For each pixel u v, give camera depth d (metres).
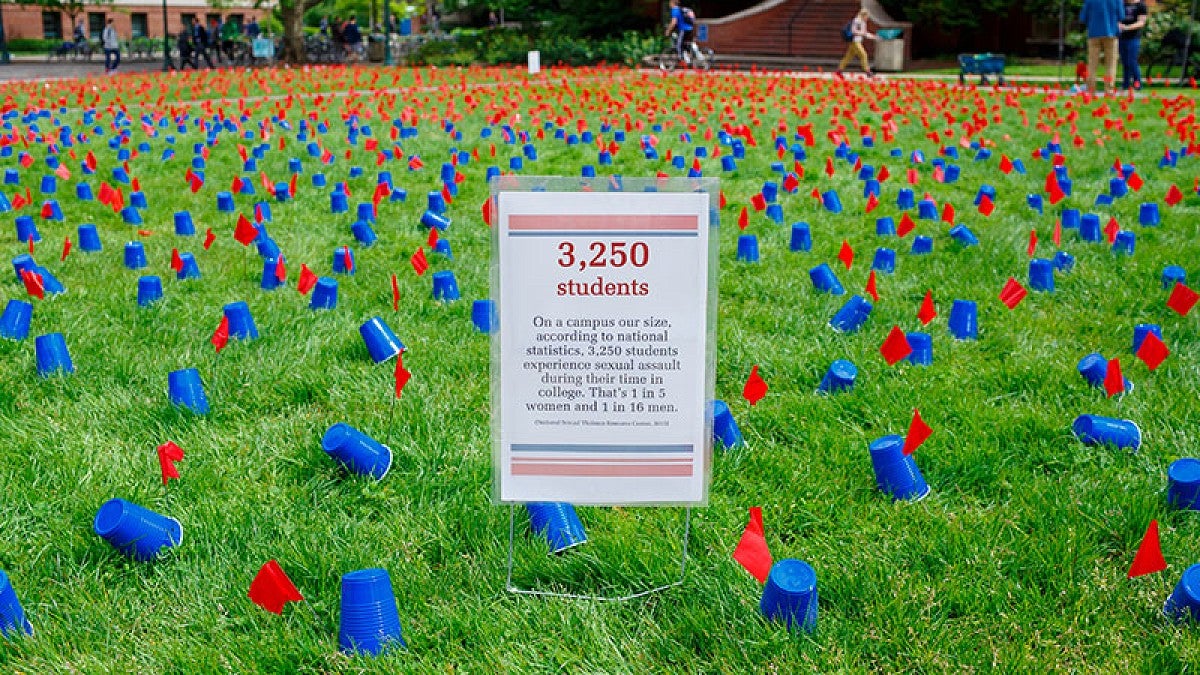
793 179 8.78
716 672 2.69
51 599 2.98
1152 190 8.95
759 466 3.71
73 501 3.47
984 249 6.63
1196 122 14.33
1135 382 4.43
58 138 12.05
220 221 7.80
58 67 34.81
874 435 3.95
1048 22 33.06
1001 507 3.44
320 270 6.33
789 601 2.76
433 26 49.75
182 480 3.61
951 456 3.74
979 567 3.06
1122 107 16.22
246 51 35.88
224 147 11.88
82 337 4.98
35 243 6.93
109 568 3.11
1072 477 3.60
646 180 2.71
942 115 15.25
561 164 10.76
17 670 2.68
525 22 35.88
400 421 4.05
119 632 2.83
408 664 2.67
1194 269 6.13
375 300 5.69
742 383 4.55
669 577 3.05
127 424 4.06
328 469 3.74
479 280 6.07
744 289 5.86
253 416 4.21
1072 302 5.63
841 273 6.18
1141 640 2.75
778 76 25.16
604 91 18.70
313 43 36.50
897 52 29.16
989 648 2.72
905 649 2.74
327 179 9.70
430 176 9.90
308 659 2.72
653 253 2.74
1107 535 3.26
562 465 2.85
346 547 3.19
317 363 4.69
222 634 2.81
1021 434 3.95
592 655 2.72
